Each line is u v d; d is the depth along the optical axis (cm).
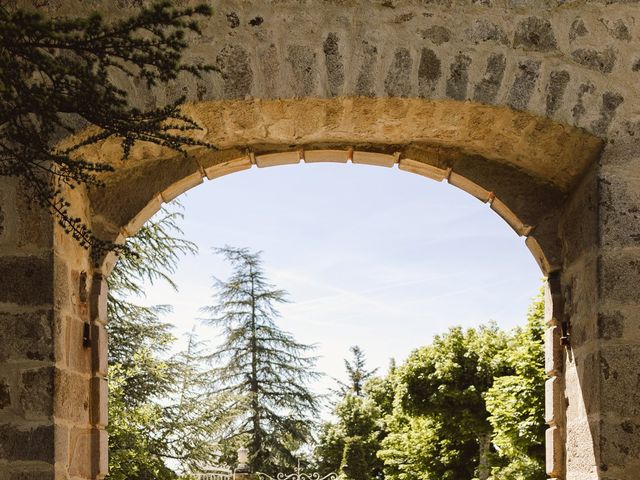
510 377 1441
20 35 266
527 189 468
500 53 407
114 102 282
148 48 286
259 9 404
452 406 2072
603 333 392
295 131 435
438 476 2233
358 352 3828
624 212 399
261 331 2809
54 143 384
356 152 469
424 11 407
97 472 427
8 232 386
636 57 409
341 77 402
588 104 406
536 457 1427
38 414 375
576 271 434
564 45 409
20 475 371
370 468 2969
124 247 330
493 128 429
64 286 398
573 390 433
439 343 2123
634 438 383
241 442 2191
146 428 1378
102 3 397
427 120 425
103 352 443
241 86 399
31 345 380
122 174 452
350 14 406
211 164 459
